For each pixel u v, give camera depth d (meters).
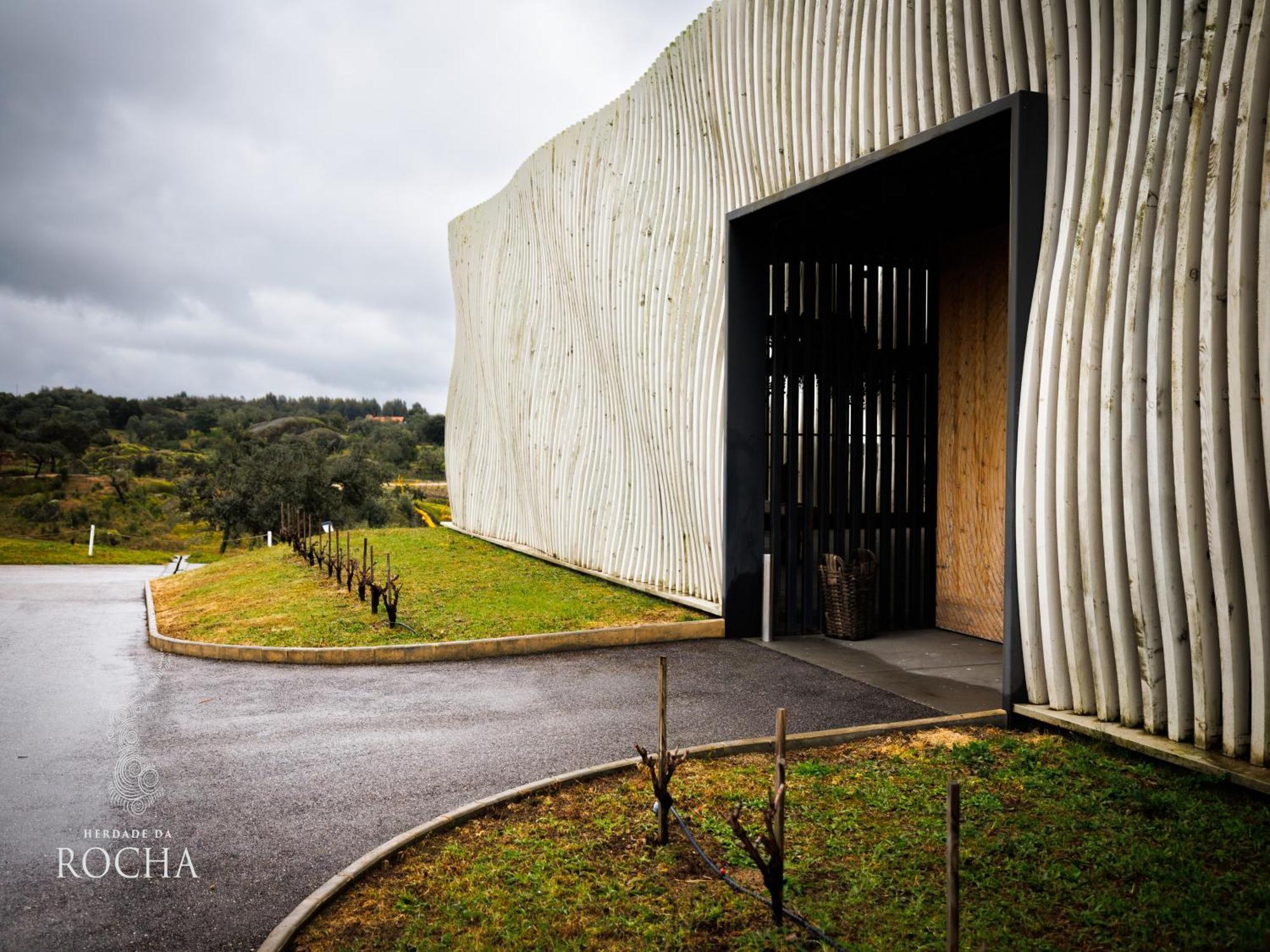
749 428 10.00
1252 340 4.88
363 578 12.00
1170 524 5.34
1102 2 5.72
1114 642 5.78
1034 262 6.22
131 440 109.25
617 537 13.62
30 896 4.22
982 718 6.51
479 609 11.35
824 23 8.70
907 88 7.58
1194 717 5.37
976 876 4.09
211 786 5.70
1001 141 6.97
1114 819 4.67
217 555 37.66
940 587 10.63
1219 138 4.96
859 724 6.67
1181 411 5.18
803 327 10.18
